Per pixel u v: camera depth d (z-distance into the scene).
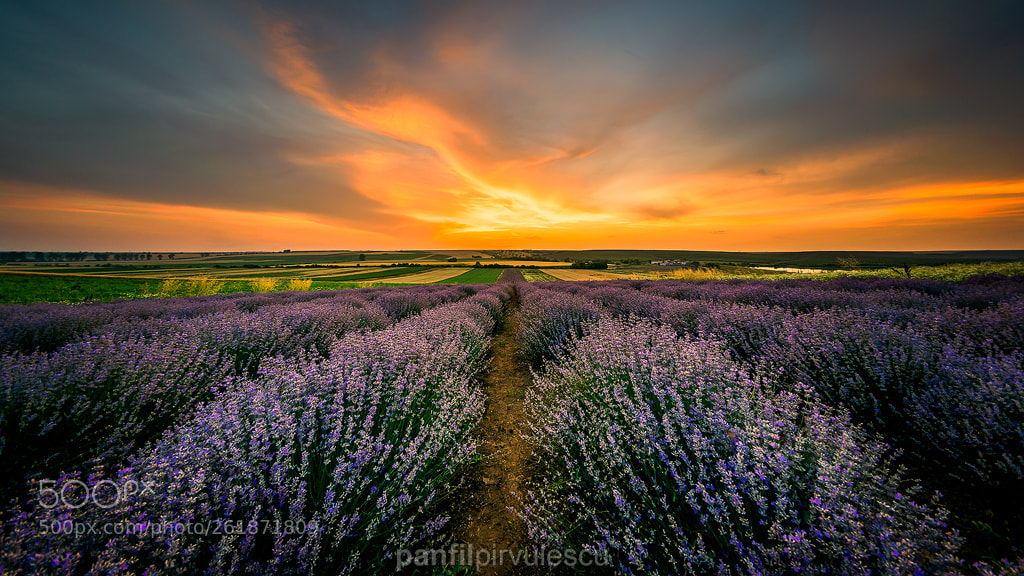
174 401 3.16
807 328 4.15
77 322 6.12
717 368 2.90
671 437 2.26
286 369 3.27
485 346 6.40
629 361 3.38
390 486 2.19
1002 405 2.29
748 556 1.74
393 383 3.20
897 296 6.62
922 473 2.42
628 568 1.90
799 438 1.96
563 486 2.72
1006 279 8.84
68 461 2.38
